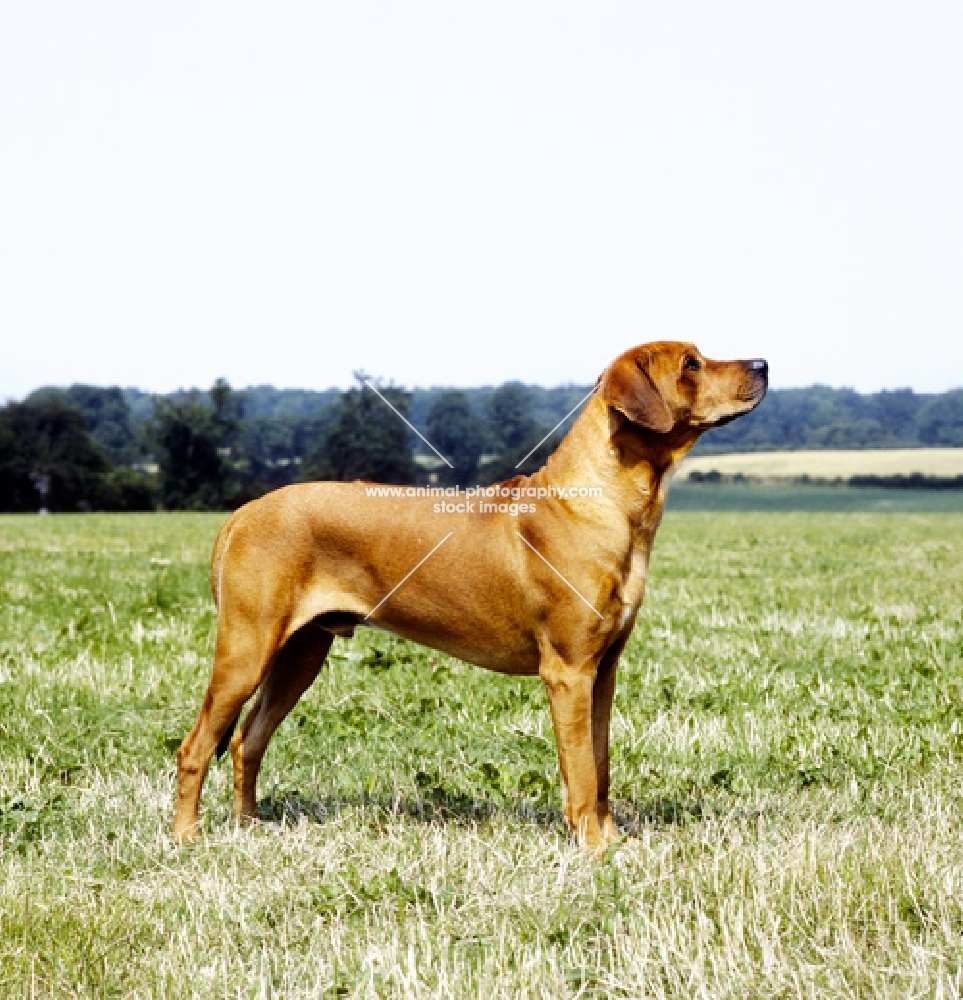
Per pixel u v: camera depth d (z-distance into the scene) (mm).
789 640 11758
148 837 5668
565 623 5340
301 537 5625
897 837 5195
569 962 4195
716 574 19656
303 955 4363
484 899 4754
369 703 8531
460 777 6770
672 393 5379
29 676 9289
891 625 13023
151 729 7668
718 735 7660
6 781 6582
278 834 5641
